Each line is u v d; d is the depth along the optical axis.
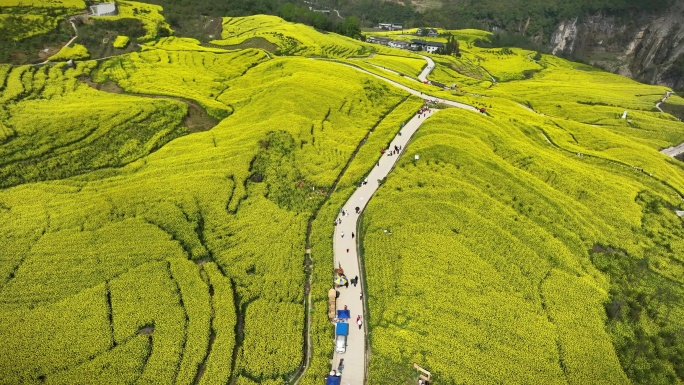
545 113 132.25
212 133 88.00
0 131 79.50
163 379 45.06
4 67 101.00
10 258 56.25
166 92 102.88
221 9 177.12
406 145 86.62
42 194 67.56
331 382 45.41
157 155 80.19
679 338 53.81
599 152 97.62
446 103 109.75
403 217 66.69
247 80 114.44
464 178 75.44
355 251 62.41
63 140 80.06
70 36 122.31
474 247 61.97
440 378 46.53
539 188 75.25
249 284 56.59
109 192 68.75
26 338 47.41
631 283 61.34
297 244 63.09
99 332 48.53
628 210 75.06
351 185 75.12
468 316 52.69
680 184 88.50
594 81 188.00
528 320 52.69
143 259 57.75
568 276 59.50
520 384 46.22
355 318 53.09
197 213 66.69
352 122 95.56
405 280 56.81
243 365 47.31
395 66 147.00
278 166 79.38
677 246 69.44
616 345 51.88
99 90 101.00
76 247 58.28
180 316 51.03
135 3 155.50
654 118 131.38
